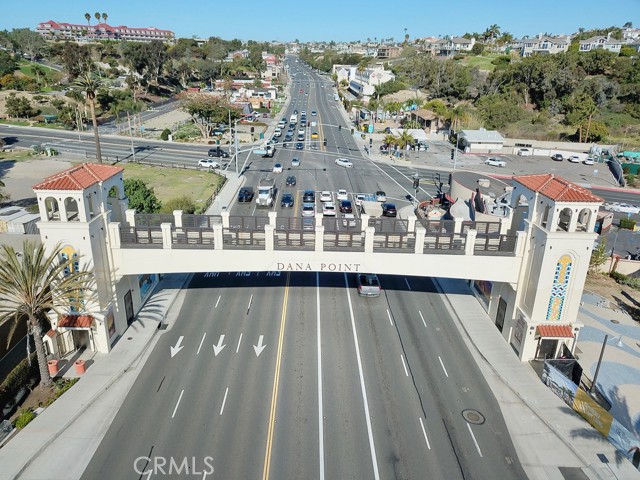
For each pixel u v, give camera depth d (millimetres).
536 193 32656
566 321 33375
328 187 78938
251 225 48250
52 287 30172
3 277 27969
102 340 33125
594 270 50719
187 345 34656
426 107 144375
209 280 45062
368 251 34562
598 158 107875
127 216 36531
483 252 34719
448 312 40781
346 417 27953
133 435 26125
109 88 164750
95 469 23844
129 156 98812
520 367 33281
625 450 25781
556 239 31312
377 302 41844
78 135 118250
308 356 33656
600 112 134125
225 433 26406
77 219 32344
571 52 155625
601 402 30016
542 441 26781
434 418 28203
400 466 24609
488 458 25391
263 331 36594
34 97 144875
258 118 147625
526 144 117750
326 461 24719
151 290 42125
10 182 78125
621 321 40969
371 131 129250
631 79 142875
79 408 27922
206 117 118500
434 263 34875
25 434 25812
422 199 73188
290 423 27312
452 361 33906
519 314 34656
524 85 145000
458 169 97125
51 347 31969
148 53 180000
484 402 29812
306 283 44906
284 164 95000
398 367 32906
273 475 23750
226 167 89812
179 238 35125
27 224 51594
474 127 131125
